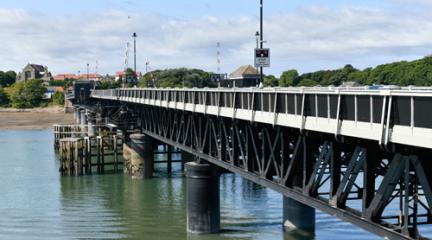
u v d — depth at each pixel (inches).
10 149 3860.7
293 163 964.6
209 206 1502.2
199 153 1514.5
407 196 667.4
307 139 913.5
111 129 3105.3
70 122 6501.0
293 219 1521.9
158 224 1657.2
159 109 2175.2
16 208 1909.4
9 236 1549.0
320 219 1619.1
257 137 1157.1
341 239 1412.4
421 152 649.6
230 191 2112.5
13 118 7332.7
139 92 2564.0
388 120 658.2
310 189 900.0
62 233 1572.3
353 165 785.6
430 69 2342.5
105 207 1918.1
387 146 663.1
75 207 1919.3
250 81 2311.8
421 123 609.9
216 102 1341.0
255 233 1498.5
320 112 831.7
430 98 594.6
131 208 1892.2
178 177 2568.9
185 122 1738.4
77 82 5511.8
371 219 731.4
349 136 756.0
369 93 695.7
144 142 2544.3
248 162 1178.6
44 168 2886.3
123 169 2783.0
